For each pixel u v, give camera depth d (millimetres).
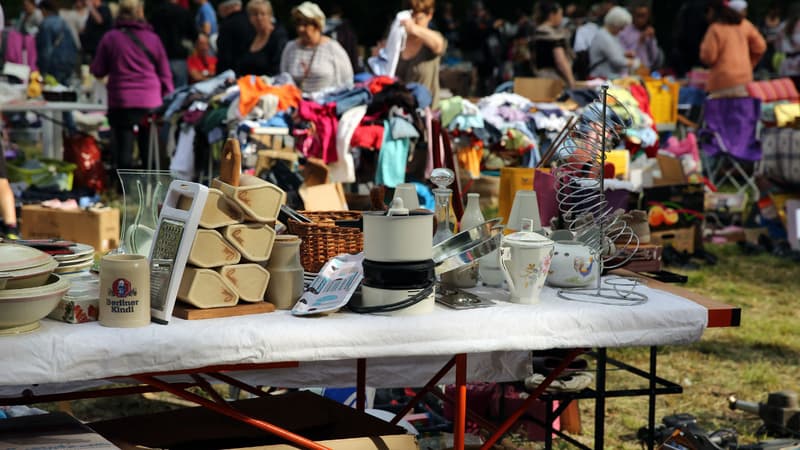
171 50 18562
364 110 11312
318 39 13305
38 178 14906
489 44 26328
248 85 11547
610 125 5457
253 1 14906
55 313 4105
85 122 17250
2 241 4766
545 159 6016
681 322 4586
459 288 4965
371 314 4305
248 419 4301
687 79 20141
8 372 3744
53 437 4273
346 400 6633
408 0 13531
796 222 14281
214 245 4203
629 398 8391
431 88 13688
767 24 25938
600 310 4496
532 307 4523
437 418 6875
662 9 33000
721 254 14320
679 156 15469
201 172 12281
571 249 4965
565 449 6996
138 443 4680
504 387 6750
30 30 24062
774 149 14305
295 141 11414
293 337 4066
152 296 4137
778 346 10062
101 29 20891
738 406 7508
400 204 4340
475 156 12859
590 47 17703
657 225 13359
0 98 15594
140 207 4633
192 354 3953
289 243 4406
